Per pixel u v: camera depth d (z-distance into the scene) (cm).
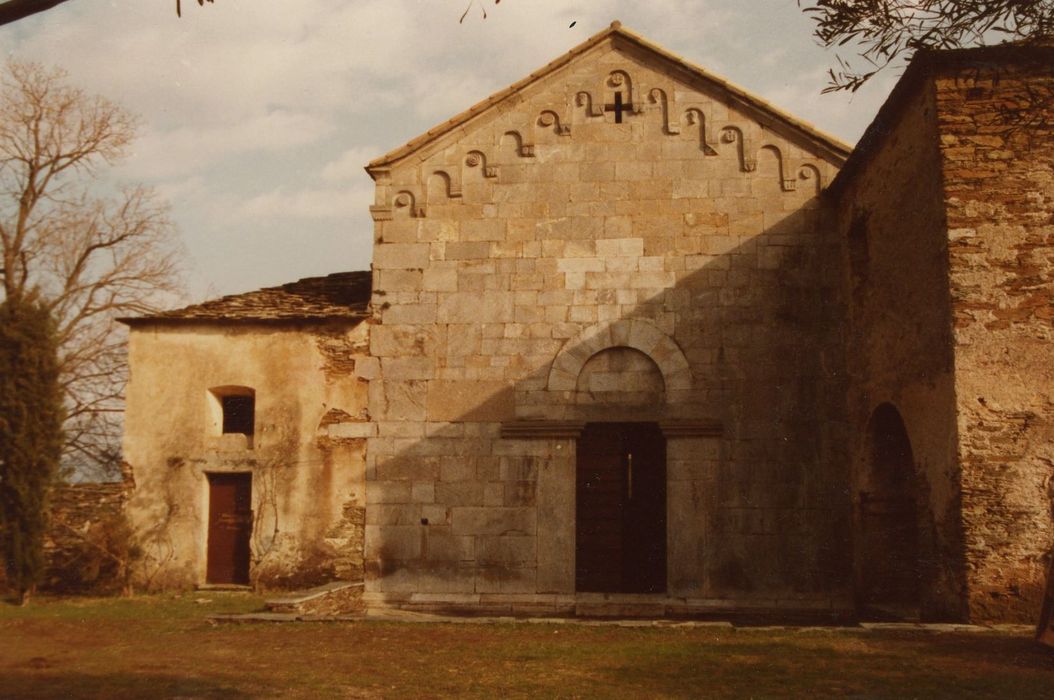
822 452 1423
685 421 1434
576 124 1539
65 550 1603
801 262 1475
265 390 1564
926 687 781
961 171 1095
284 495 1524
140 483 1572
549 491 1449
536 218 1521
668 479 1431
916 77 1149
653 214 1503
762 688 800
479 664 927
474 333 1503
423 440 1484
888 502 1352
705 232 1491
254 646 1037
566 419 1461
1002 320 1064
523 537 1441
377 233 1544
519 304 1502
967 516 1038
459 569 1443
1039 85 888
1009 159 1091
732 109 1521
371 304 1531
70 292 2583
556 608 1407
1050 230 1073
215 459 1562
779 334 1456
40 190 2606
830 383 1440
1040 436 1038
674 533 1416
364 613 1398
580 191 1521
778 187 1496
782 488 1416
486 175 1538
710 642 1041
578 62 1555
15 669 889
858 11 642
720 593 1395
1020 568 1022
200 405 1581
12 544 1472
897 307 1245
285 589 1492
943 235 1094
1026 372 1052
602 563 1552
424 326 1515
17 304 1564
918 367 1171
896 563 1344
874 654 927
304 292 1700
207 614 1291
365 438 1507
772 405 1438
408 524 1463
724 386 1448
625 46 1552
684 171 1511
